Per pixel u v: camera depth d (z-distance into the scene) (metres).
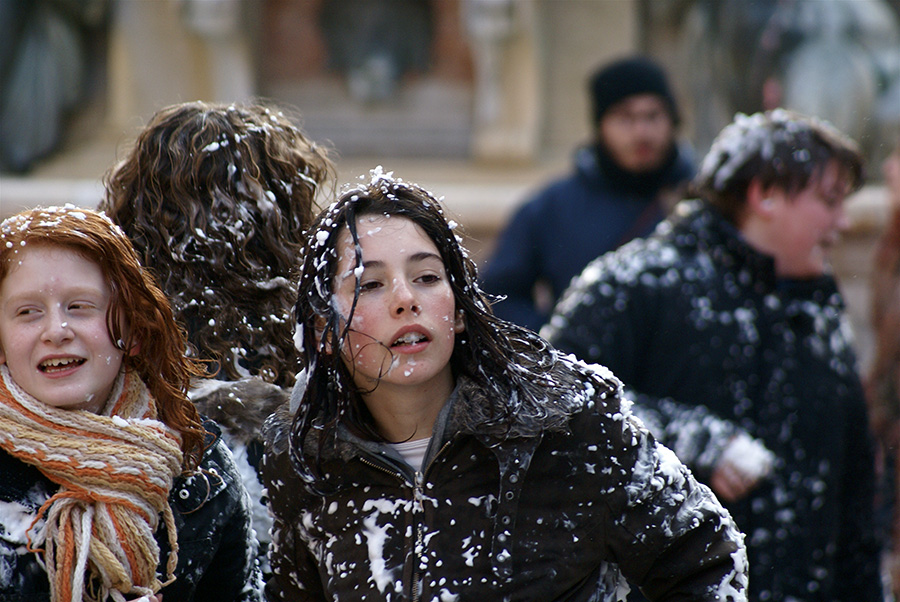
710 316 6.68
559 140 23.59
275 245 5.13
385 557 3.97
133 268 4.07
